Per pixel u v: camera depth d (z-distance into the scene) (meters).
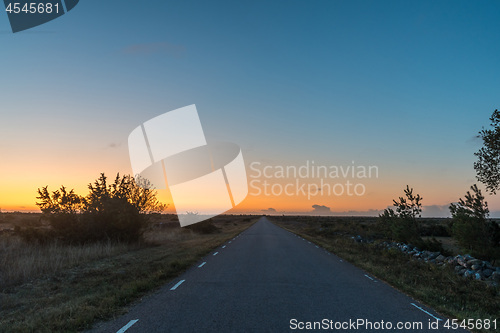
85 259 14.02
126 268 12.12
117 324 5.68
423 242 19.81
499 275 12.02
